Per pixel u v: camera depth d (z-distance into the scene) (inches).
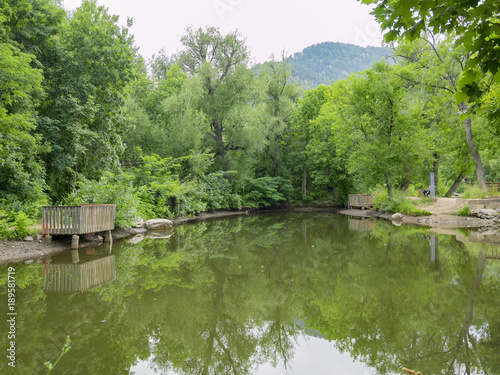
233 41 1109.7
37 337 183.5
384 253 415.8
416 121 828.6
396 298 246.5
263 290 278.7
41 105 619.2
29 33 579.5
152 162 825.5
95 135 626.2
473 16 87.0
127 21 691.4
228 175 1136.2
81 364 155.9
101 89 649.6
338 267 351.9
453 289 262.1
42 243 410.9
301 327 207.5
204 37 1116.5
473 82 102.8
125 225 554.3
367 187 933.2
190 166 972.6
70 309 225.0
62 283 284.2
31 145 514.9
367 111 860.6
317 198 1401.3
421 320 203.2
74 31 636.1
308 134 1357.0
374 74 844.0
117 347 176.2
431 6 85.0
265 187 1236.5
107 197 531.2
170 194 800.3
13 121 446.3
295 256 408.5
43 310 222.2
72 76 615.5
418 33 93.3
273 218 945.5
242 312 233.0
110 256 391.9
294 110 1328.7
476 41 94.0
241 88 1122.0
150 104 1091.9
